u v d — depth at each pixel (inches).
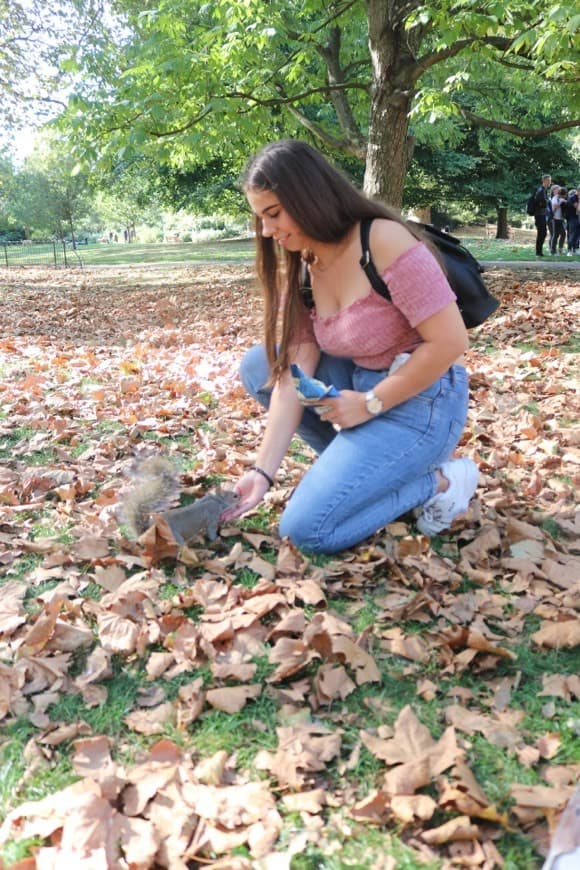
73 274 738.2
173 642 84.4
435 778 65.4
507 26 322.0
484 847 58.9
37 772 67.8
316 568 100.0
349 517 102.5
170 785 65.1
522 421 163.6
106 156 355.3
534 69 355.6
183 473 133.1
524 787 63.7
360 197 94.6
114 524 114.4
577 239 661.9
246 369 119.6
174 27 362.3
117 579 99.2
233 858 58.1
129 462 143.1
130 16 484.1
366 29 469.1
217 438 157.6
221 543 108.0
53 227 1160.2
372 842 59.9
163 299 463.5
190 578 99.7
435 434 102.2
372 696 76.7
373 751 68.1
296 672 80.3
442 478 106.9
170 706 75.4
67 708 76.0
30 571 103.0
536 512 118.2
